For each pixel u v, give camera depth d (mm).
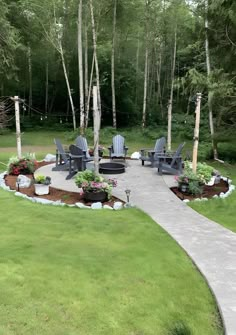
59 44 18156
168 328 2434
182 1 15875
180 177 6707
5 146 15359
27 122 22453
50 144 16375
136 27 19438
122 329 2381
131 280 3061
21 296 2703
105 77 21594
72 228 4453
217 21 10688
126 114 23500
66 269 3189
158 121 22422
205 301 2822
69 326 2377
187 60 21844
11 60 13406
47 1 16984
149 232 4387
